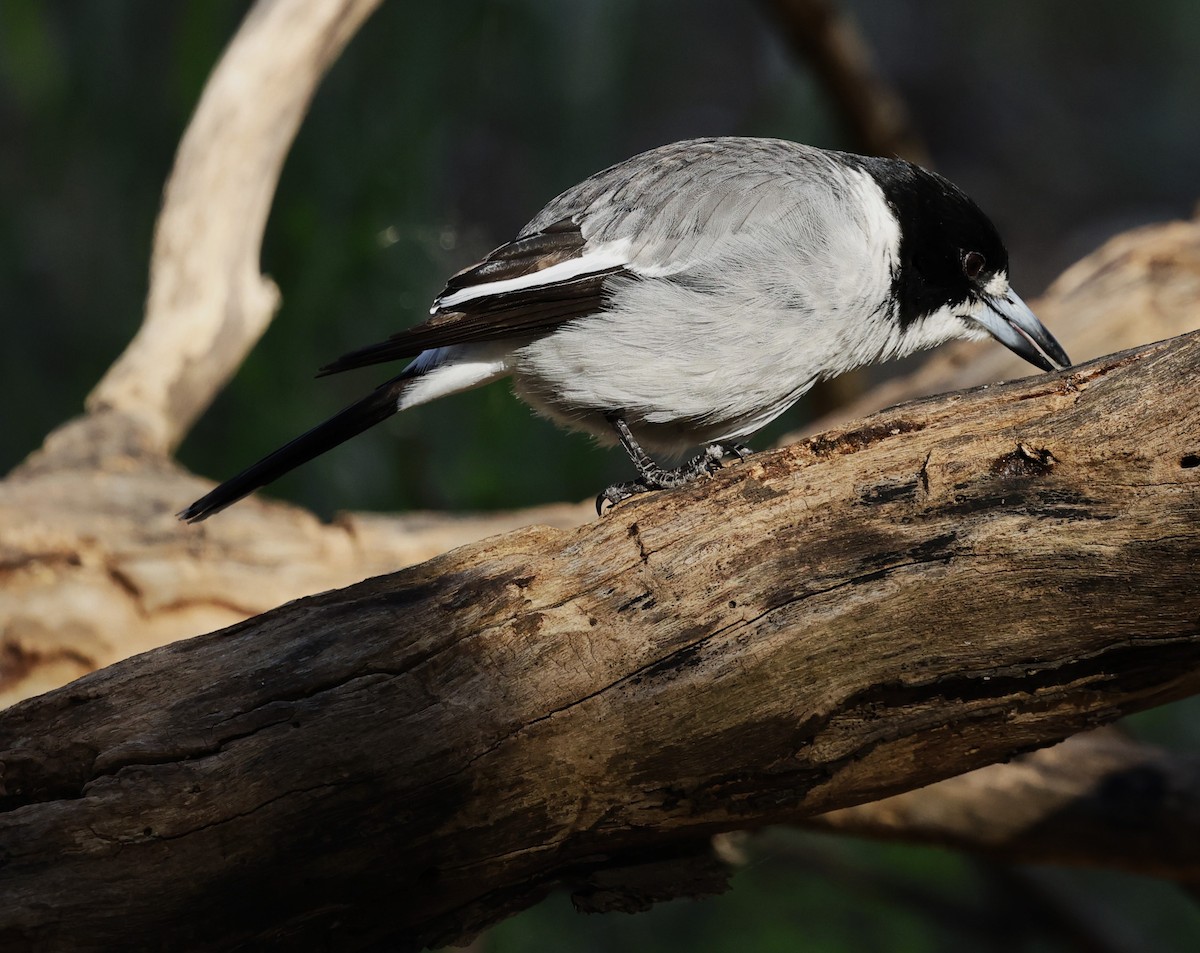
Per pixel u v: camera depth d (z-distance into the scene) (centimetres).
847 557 411
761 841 636
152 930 389
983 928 893
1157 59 1784
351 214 837
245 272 735
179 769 392
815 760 419
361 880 401
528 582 419
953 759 430
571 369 575
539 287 564
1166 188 1762
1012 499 405
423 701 404
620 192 589
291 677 405
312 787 394
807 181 594
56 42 891
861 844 877
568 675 406
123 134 895
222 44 890
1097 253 801
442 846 405
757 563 414
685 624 409
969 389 427
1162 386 399
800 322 573
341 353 828
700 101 1531
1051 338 651
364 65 859
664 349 567
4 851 384
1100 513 396
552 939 822
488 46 880
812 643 407
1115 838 611
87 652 607
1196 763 613
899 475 418
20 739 402
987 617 404
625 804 417
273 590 627
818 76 978
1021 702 415
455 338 560
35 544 615
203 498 582
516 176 994
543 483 843
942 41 1895
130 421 682
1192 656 404
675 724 407
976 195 1795
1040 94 1842
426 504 864
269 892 395
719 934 841
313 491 845
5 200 897
